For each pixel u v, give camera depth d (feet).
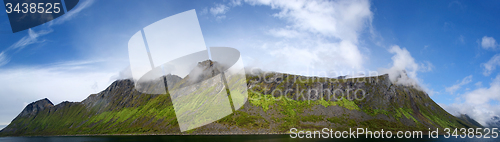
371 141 535.60
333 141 522.06
